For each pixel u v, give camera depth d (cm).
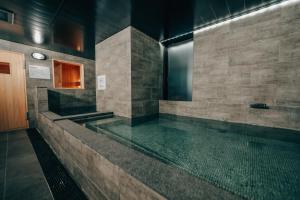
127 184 123
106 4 341
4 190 207
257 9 379
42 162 290
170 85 628
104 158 152
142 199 109
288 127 351
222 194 96
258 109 391
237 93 423
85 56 692
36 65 546
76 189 212
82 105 693
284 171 232
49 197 196
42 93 493
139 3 339
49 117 379
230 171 233
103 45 573
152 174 119
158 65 589
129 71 473
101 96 602
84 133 237
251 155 291
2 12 348
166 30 500
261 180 209
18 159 300
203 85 488
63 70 884
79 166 213
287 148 325
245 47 405
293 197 174
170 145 347
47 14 368
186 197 92
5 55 475
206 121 482
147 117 545
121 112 514
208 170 238
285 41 350
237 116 424
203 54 484
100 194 163
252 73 398
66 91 636
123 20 425
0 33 459
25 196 197
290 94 350
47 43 552
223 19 429
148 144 353
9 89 489
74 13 372
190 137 399
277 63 362
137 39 488
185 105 528
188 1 338
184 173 122
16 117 505
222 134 422
